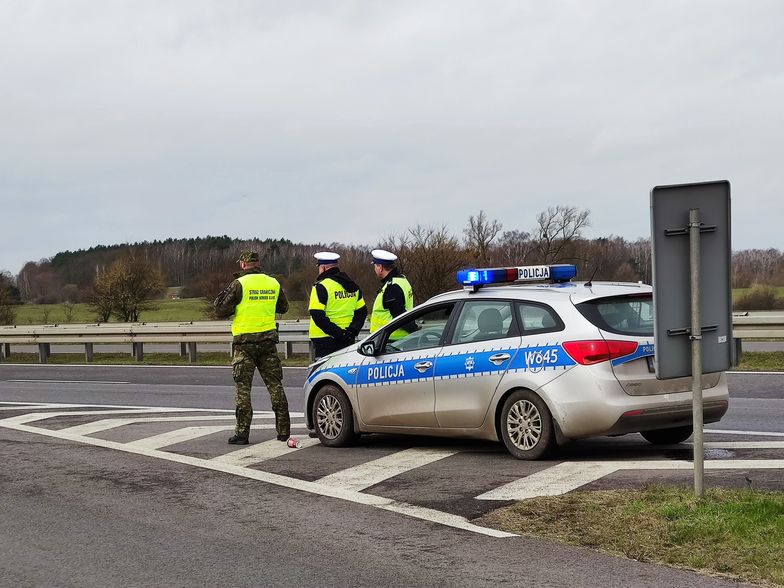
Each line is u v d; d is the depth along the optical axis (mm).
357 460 9266
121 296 48281
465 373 9070
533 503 7008
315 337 10977
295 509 7336
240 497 7820
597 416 8195
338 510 7246
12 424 12516
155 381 19125
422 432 9508
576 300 8547
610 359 8250
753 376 15938
